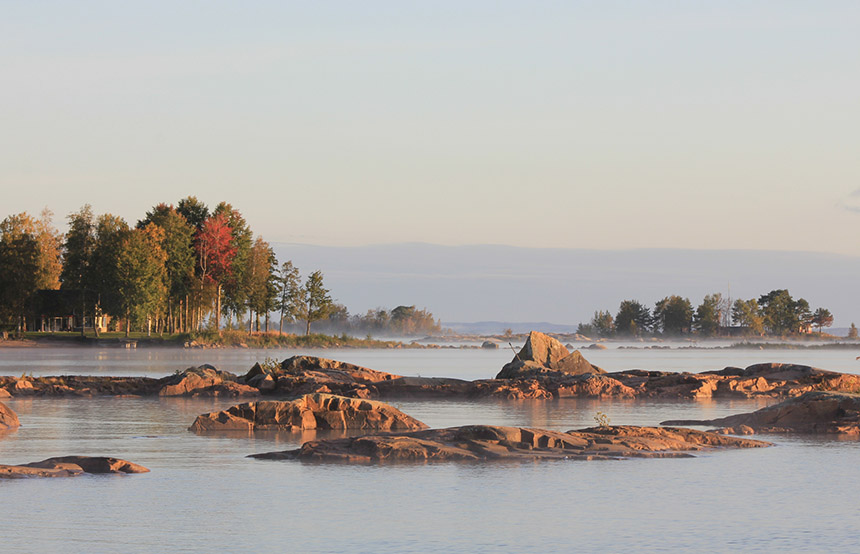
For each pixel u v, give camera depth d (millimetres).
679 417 108812
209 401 129125
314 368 155625
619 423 100875
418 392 143750
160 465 69375
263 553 44469
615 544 46406
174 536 47531
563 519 51812
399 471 66562
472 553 44594
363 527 49750
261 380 140625
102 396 136250
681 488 60500
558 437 76438
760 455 75188
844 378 149125
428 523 50719
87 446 80000
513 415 111938
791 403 95812
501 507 54656
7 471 63594
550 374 158750
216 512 53156
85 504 54844
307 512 53250
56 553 44156
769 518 52188
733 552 44938
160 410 114500
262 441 83562
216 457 73500
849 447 80375
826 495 58531
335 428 93625
